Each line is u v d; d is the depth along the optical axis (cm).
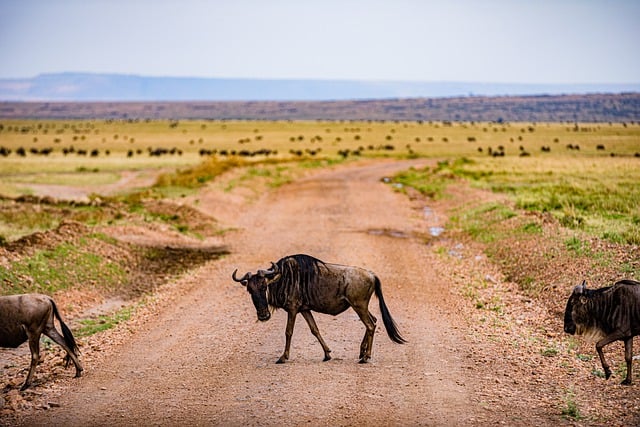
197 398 1966
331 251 4688
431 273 4019
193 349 2511
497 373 2159
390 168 13225
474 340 2586
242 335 2708
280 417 1792
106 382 2141
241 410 1855
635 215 4822
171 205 6425
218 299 3391
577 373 2138
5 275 3269
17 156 16162
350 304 2280
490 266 4153
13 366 2377
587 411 1788
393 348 2492
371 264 4241
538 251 4025
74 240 4150
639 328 1945
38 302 2108
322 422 1752
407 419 1764
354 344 2556
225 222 6291
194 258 4528
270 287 2283
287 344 2320
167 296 3488
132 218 5712
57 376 2217
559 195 6431
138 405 1919
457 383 2061
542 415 1773
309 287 2275
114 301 3444
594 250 3675
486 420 1747
